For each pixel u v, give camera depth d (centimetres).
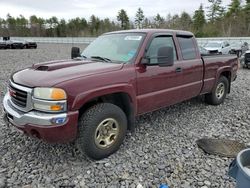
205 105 579
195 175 300
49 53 2177
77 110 291
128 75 344
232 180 290
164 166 318
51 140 287
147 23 6894
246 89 773
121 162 326
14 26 8269
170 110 538
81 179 290
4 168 310
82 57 421
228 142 387
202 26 5616
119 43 406
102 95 317
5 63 1358
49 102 279
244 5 5334
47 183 282
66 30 8269
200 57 496
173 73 418
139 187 276
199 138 402
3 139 386
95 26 8200
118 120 337
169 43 428
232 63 598
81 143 308
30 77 309
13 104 323
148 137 401
